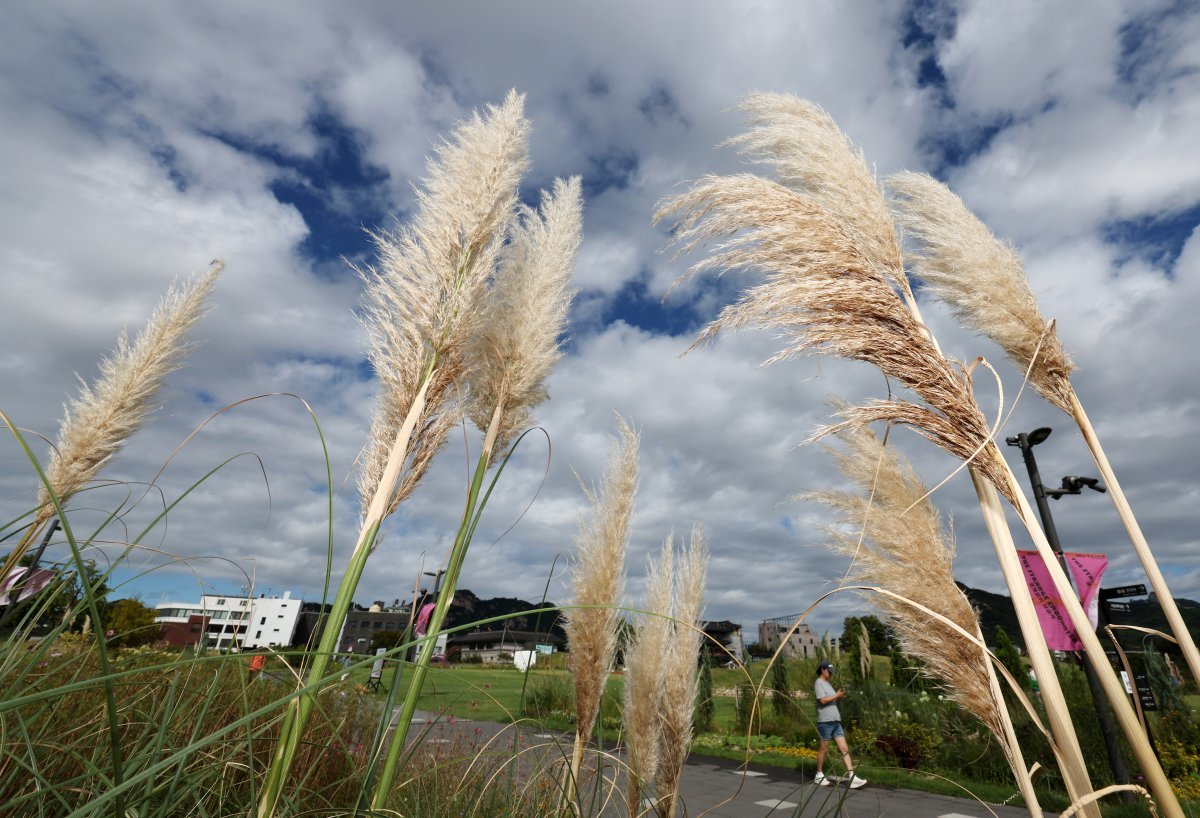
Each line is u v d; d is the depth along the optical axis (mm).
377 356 2084
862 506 2217
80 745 2121
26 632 2258
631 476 2930
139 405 3391
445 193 2268
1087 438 2219
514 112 2438
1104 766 8406
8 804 1632
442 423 2074
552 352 2650
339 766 2664
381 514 1808
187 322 3562
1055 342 2314
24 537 2365
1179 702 9328
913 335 1952
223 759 1996
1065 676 9977
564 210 2799
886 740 9516
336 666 1656
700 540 2934
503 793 2943
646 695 2701
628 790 2664
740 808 6227
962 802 6910
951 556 2014
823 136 2449
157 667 1252
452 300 2084
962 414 1832
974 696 1802
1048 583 3188
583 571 2838
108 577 2201
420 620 2393
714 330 2148
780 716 11484
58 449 3188
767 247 2199
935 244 2525
